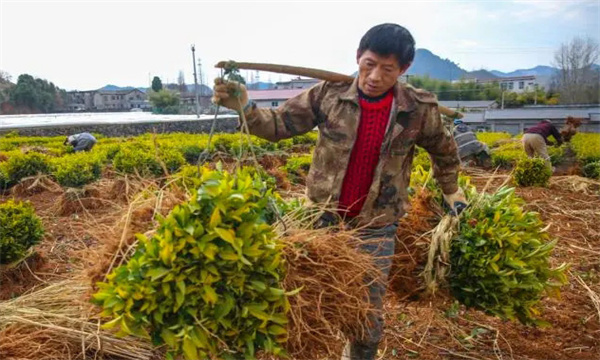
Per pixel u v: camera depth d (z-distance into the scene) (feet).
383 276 8.35
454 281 9.19
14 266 14.56
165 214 7.42
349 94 7.81
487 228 8.86
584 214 23.52
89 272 7.23
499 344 11.44
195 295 6.05
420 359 10.72
